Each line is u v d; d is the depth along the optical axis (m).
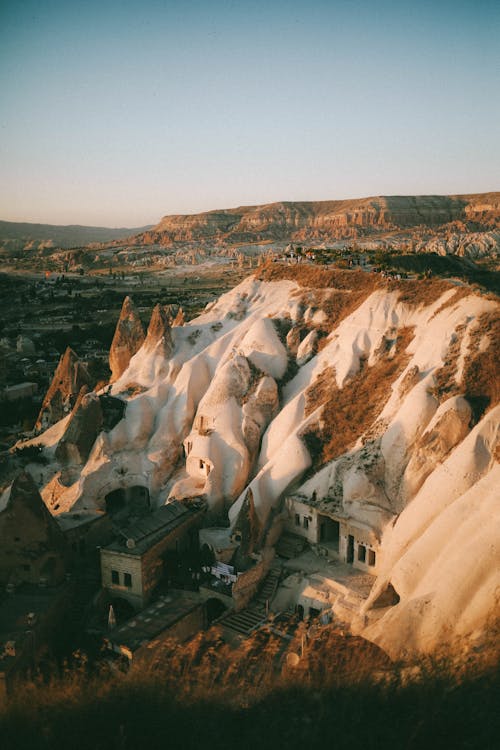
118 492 59.94
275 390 60.84
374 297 64.62
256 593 45.09
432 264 81.19
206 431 57.72
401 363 56.53
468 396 47.47
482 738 13.68
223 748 14.66
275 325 69.56
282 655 34.44
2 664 33.72
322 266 77.50
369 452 49.06
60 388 75.56
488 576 34.28
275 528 49.62
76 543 49.12
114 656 36.72
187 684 16.89
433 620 33.81
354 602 41.19
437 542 38.94
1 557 43.66
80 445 58.06
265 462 56.38
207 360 67.88
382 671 17.83
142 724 15.44
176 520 49.53
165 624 39.25
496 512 37.25
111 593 44.75
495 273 71.94
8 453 67.25
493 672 15.77
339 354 61.62
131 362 71.69
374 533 44.69
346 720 14.77
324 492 49.41
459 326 53.66
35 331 170.38
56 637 40.97
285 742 14.47
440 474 43.31
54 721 15.75
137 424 60.44
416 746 13.71
